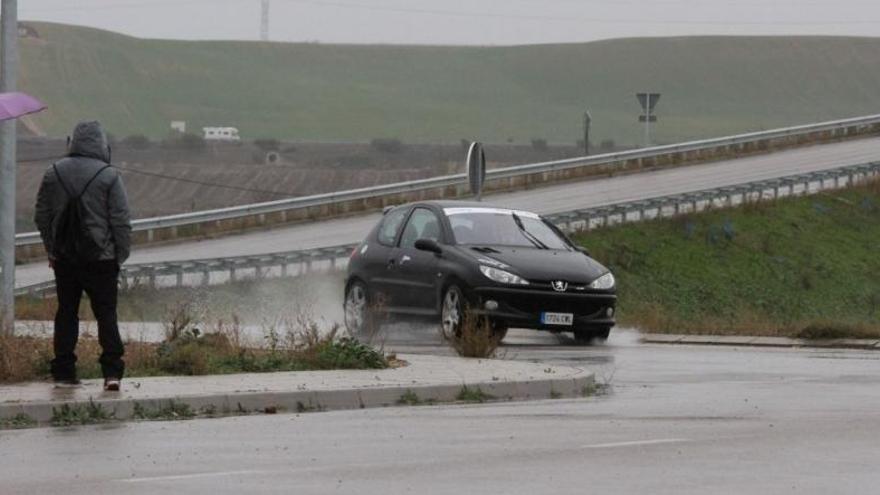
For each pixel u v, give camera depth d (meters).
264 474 13.84
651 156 84.31
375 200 74.31
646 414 18.56
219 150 196.00
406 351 28.11
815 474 13.66
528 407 19.62
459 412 19.06
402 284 31.75
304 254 52.56
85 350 22.62
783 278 59.66
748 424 17.39
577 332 31.09
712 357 27.88
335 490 12.95
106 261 19.72
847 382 22.59
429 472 13.92
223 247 61.59
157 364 22.05
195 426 17.59
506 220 32.12
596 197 71.06
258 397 19.27
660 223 62.75
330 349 23.19
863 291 60.38
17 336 22.84
